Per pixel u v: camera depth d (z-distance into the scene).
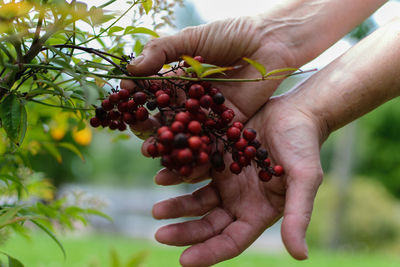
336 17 0.55
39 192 0.57
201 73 0.39
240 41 0.50
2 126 0.38
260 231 0.47
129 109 0.41
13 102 0.38
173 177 0.48
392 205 4.63
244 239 0.46
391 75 0.49
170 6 0.45
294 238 0.39
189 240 0.46
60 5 0.36
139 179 11.00
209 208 0.49
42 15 0.37
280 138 0.46
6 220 0.34
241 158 0.40
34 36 0.38
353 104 0.49
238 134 0.40
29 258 1.17
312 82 0.51
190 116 0.39
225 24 0.50
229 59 0.51
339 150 4.60
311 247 4.35
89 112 0.47
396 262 2.20
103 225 4.46
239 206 0.47
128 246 1.98
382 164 5.98
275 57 0.52
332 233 4.28
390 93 0.50
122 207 7.39
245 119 0.52
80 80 0.37
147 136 0.47
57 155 0.54
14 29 0.37
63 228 0.51
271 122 0.48
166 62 0.48
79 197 0.55
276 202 0.47
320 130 0.49
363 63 0.50
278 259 1.94
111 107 0.42
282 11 0.54
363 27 1.51
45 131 0.52
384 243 4.16
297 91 0.51
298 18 0.54
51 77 0.46
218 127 0.41
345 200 4.38
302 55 0.54
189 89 0.40
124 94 0.41
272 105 0.50
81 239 2.17
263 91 0.51
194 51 0.49
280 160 0.45
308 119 0.47
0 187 0.50
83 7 0.37
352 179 4.64
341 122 0.49
